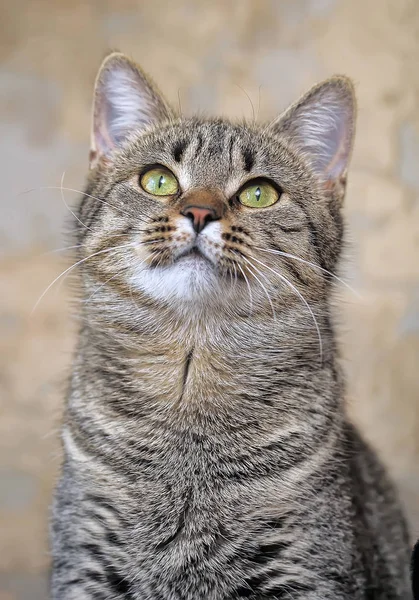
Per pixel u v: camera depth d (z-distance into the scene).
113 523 0.42
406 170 0.68
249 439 0.43
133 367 0.44
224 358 0.44
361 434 0.57
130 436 0.43
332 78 0.48
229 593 0.42
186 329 0.43
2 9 0.69
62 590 0.43
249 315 0.44
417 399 0.67
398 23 0.68
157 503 0.42
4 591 0.64
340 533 0.42
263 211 0.44
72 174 0.69
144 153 0.46
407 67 0.68
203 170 0.45
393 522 0.49
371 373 0.67
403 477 0.65
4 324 0.68
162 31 0.69
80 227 0.47
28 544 0.65
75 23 0.69
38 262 0.68
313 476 0.42
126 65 0.48
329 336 0.46
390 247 0.67
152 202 0.44
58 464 0.46
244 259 0.43
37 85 0.69
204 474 0.42
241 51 0.69
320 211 0.47
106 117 0.48
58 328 0.68
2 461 0.67
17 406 0.67
